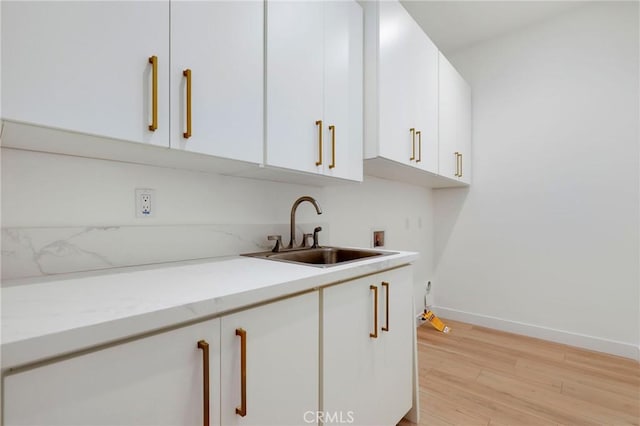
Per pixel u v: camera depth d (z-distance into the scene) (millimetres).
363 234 2217
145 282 816
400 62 1756
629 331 2180
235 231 1388
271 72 1122
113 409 553
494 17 2459
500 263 2738
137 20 788
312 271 983
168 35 845
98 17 726
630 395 1699
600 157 2285
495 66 2760
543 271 2525
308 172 1278
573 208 2395
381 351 1268
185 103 882
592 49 2312
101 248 1000
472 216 2900
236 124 1015
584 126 2344
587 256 2336
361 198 2203
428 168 2066
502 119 2723
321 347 989
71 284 788
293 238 1563
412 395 1495
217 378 705
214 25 954
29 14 636
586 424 1463
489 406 1604
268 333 816
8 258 836
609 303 2254
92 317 542
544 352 2254
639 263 2152
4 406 453
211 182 1310
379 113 1579
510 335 2596
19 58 624
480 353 2236
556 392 1729
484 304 2828
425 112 2025
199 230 1256
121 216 1049
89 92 711
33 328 487
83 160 971
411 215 2785
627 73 2189
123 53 763
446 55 3047
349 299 1097
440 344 2398
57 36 668
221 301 688
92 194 988
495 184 2766
